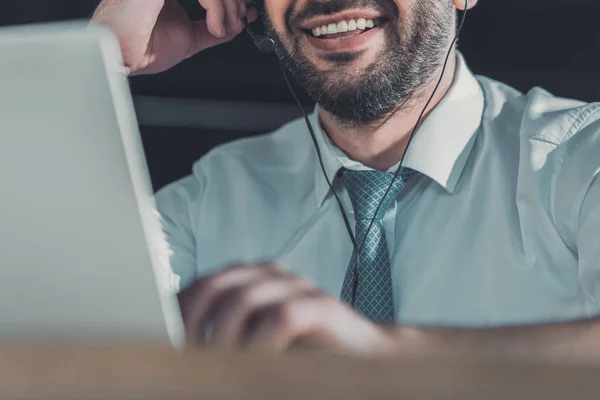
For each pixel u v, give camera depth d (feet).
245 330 2.32
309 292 2.38
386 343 2.37
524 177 5.42
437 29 5.57
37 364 1.65
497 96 5.97
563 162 5.35
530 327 3.01
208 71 8.27
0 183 2.24
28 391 1.58
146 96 8.26
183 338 2.35
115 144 2.18
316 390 1.52
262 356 1.65
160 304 2.29
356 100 5.50
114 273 2.27
